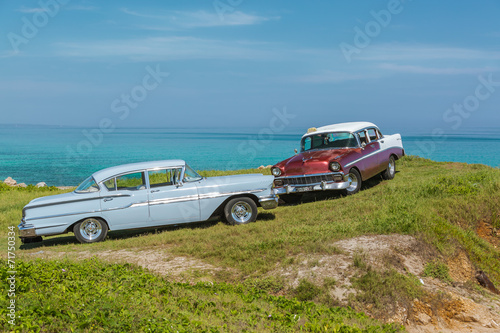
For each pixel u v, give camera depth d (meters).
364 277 7.23
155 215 11.16
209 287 7.20
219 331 5.05
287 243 9.02
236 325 5.46
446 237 9.30
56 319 4.78
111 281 6.70
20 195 20.77
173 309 5.74
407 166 20.25
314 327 5.55
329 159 13.88
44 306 5.01
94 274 6.96
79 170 64.38
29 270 6.52
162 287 6.69
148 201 11.12
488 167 18.88
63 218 10.64
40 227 10.52
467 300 7.40
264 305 6.50
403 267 7.96
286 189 14.18
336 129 15.37
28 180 49.69
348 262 7.84
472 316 7.05
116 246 10.01
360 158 14.71
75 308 5.06
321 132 15.49
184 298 6.27
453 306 7.21
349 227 9.77
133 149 124.81
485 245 9.83
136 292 6.07
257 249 8.91
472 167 18.83
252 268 8.07
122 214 10.95
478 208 11.20
